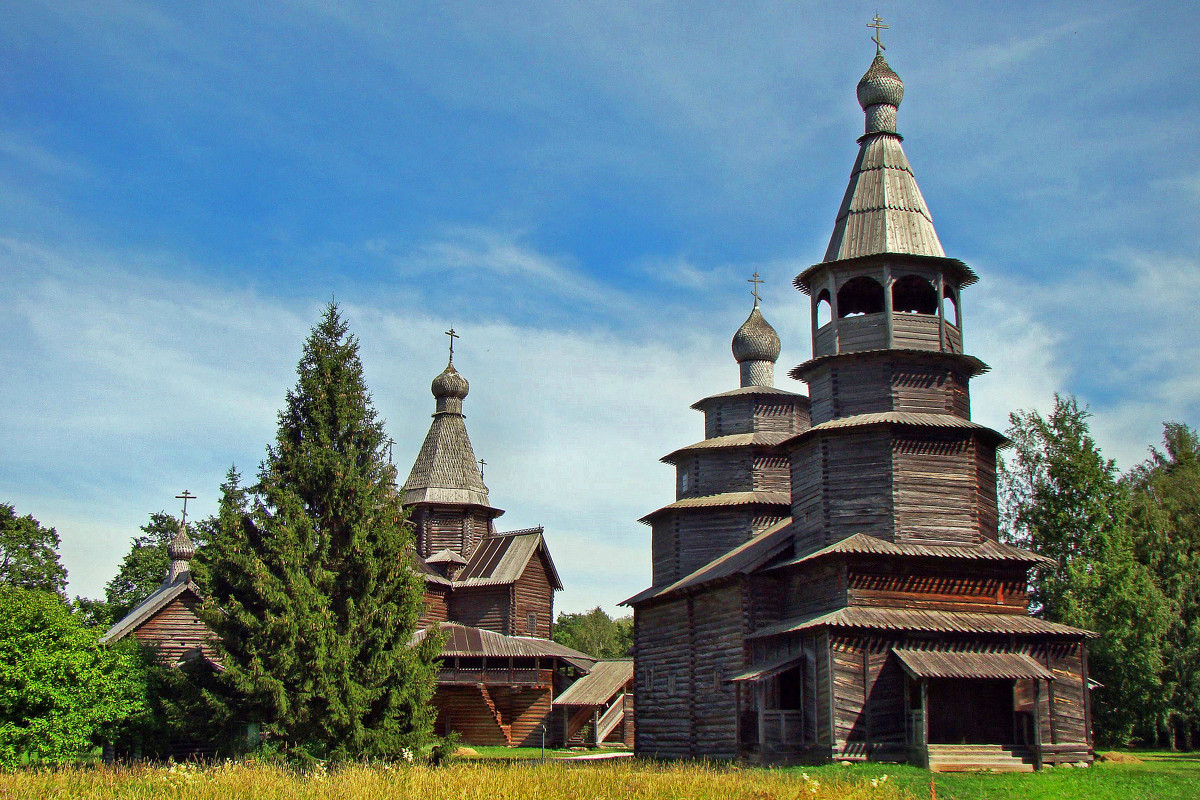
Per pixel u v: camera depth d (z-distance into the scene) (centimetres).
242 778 2505
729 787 2428
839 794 2377
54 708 3344
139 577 8938
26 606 3419
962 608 3375
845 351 3638
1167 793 2539
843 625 3147
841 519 3478
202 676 3328
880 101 3953
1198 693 4700
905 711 3181
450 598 6362
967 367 3656
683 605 4366
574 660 5922
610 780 2528
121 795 2364
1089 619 4562
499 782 2473
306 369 3584
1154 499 5575
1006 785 2630
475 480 6656
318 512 3450
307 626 3141
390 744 3195
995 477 3628
